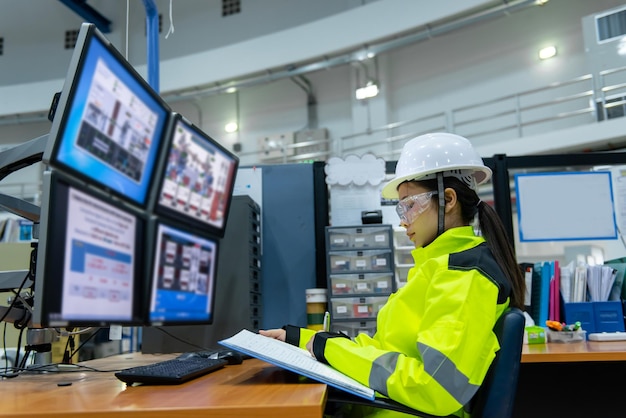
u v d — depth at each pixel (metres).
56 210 0.96
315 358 1.12
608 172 2.47
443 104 7.95
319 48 7.59
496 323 1.05
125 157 1.28
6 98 8.37
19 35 9.41
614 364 2.11
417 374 0.94
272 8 8.86
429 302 1.03
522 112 7.30
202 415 0.72
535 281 2.31
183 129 1.58
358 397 0.98
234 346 1.05
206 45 9.10
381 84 8.23
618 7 6.10
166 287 1.45
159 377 1.04
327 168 2.35
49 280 0.93
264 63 7.88
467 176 1.26
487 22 7.73
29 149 1.43
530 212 2.43
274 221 2.35
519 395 2.15
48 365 1.60
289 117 8.99
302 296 2.29
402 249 2.27
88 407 0.76
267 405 0.72
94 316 1.07
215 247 1.80
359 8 7.42
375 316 2.08
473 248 1.10
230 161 1.96
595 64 6.15
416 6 7.02
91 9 8.86
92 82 1.08
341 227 2.15
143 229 1.30
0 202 1.45
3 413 0.73
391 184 1.37
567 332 1.97
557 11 7.21
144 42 8.95
